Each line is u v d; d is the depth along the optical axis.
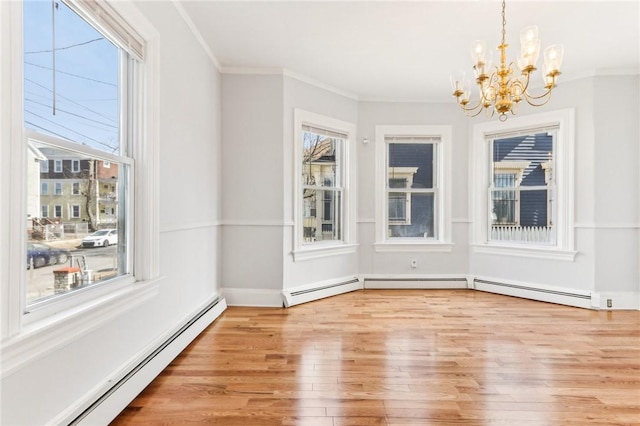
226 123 3.73
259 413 1.82
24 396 1.24
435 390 2.05
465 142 4.69
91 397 1.59
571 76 3.88
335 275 4.38
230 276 3.79
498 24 2.86
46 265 1.42
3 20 1.13
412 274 4.69
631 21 2.80
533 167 4.29
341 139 4.50
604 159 3.75
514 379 2.19
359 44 3.22
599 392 2.04
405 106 4.65
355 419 1.78
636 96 3.73
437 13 2.70
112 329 1.77
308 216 4.22
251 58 3.51
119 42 1.84
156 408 1.86
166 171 2.37
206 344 2.73
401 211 4.76
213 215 3.48
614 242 3.75
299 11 2.68
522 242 4.35
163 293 2.36
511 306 3.82
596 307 3.69
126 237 2.02
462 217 4.71
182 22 2.65
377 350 2.62
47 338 1.31
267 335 2.93
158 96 2.19
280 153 3.77
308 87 4.03
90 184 1.71
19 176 1.20
